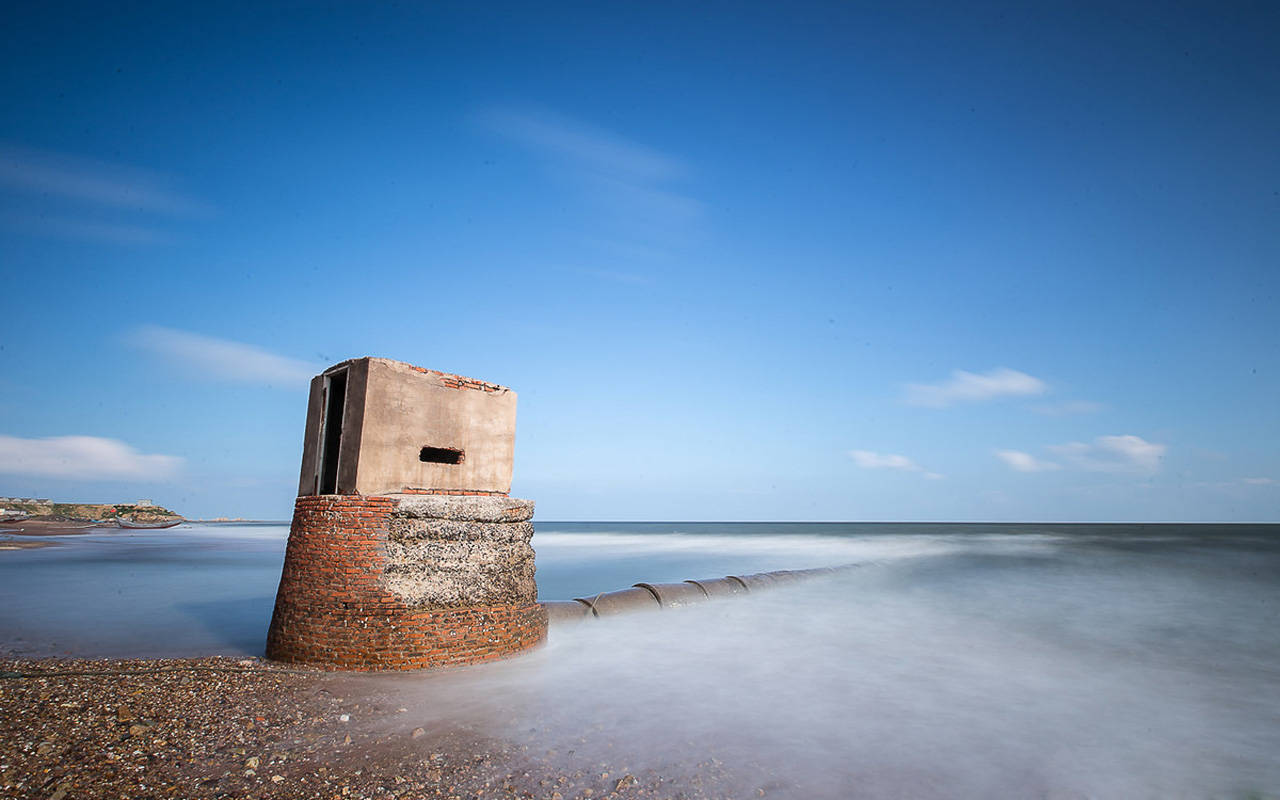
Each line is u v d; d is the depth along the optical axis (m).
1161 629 15.48
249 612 16.03
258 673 8.91
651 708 8.76
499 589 10.36
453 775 6.32
